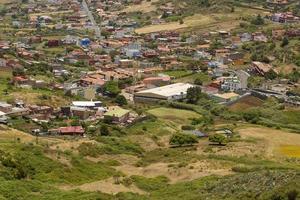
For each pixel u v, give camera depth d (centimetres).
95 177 12531
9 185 10006
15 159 11738
